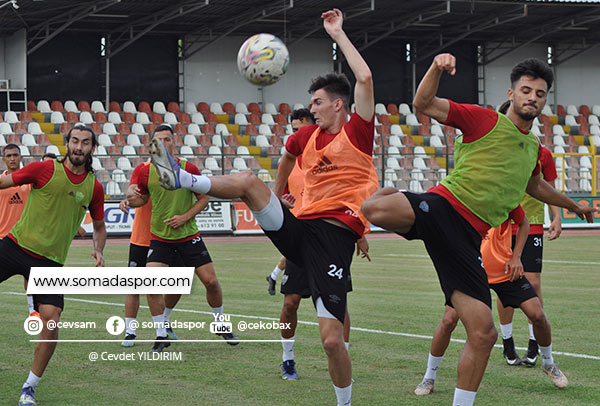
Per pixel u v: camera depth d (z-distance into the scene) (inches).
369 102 209.5
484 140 194.9
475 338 191.2
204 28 1342.3
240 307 416.5
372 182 213.5
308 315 392.2
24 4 1107.9
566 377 257.0
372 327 353.1
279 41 211.0
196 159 1170.0
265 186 196.5
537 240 301.6
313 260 205.5
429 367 236.7
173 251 314.3
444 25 1435.8
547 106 1582.2
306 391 239.3
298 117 305.4
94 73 1338.6
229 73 1432.1
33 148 1141.1
